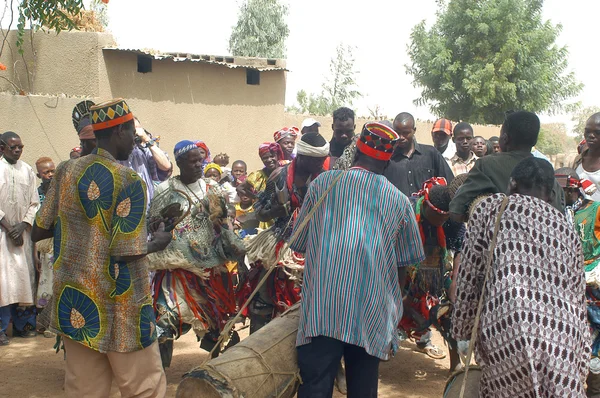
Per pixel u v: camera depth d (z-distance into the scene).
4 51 12.51
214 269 5.02
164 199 4.88
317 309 3.44
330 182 3.69
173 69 13.45
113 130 3.58
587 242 4.61
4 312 6.82
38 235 3.68
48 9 7.04
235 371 3.39
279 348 3.60
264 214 5.05
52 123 11.61
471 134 7.94
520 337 2.98
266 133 14.70
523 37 24.59
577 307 3.10
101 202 3.47
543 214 3.11
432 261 5.09
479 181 3.91
